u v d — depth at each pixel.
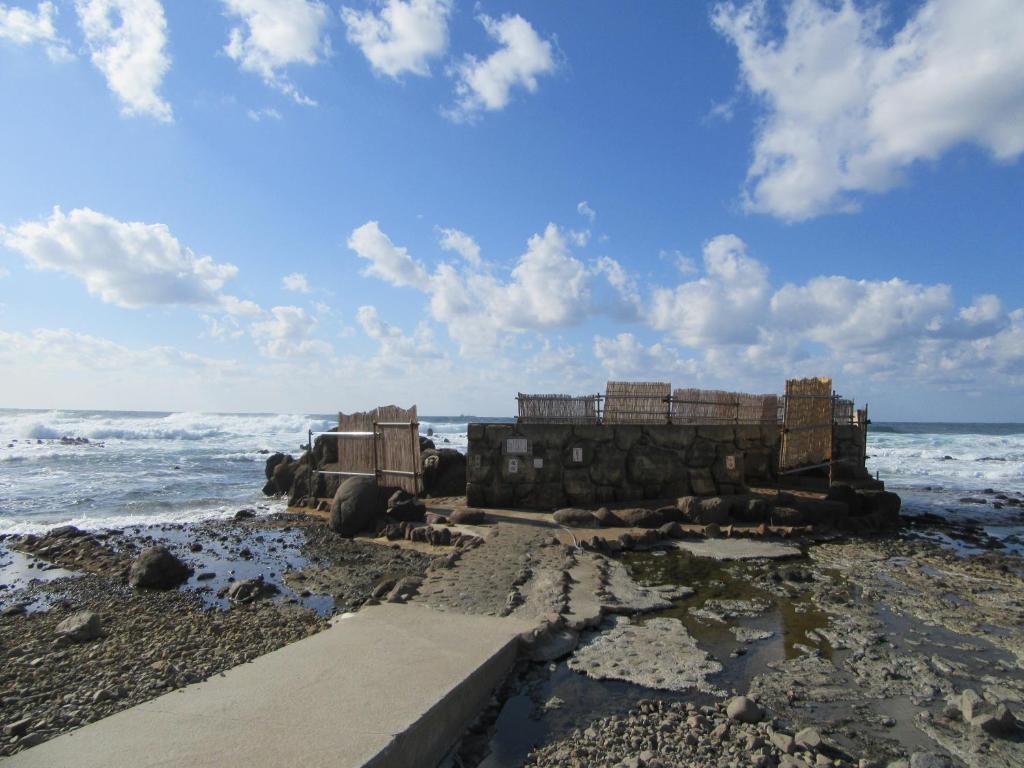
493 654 4.66
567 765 3.72
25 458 24.70
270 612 6.71
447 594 6.47
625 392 13.02
